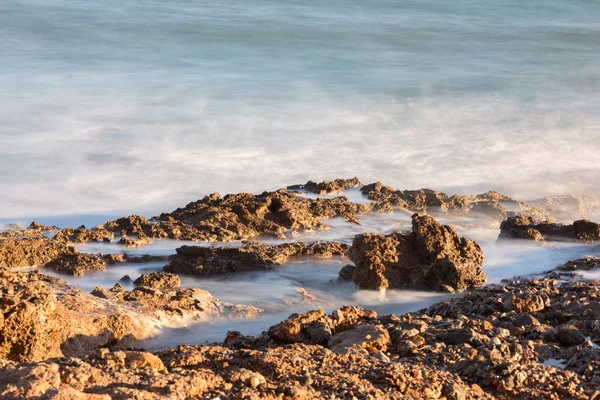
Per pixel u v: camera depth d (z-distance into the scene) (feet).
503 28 301.43
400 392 43.24
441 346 53.01
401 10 336.90
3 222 108.17
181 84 197.88
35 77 196.85
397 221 101.71
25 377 34.65
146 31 257.34
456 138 162.61
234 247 83.82
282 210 96.17
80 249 85.76
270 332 56.18
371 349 52.19
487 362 48.91
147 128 159.74
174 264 80.07
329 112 178.91
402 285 77.97
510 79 220.02
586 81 221.25
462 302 66.69
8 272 53.16
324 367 44.93
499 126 173.58
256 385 39.75
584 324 60.44
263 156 146.30
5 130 153.48
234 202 98.32
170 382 37.40
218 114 172.76
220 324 65.72
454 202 109.29
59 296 57.36
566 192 133.69
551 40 280.92
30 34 244.22
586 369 50.60
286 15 304.91
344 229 96.68
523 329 59.31
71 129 156.35
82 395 33.60
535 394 45.85
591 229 96.07
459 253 80.74
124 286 74.74
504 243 94.79
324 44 255.50
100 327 55.67
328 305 73.10
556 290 69.10
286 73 215.51
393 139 160.56
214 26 270.26
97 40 242.58
